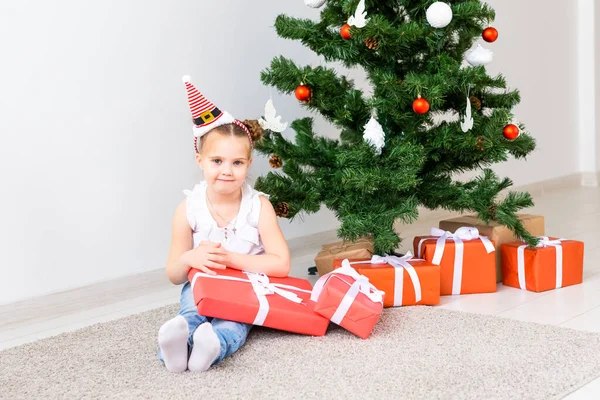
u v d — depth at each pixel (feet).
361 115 6.91
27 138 6.77
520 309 6.36
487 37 6.73
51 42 6.88
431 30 6.37
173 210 7.99
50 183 6.95
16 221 6.73
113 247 7.47
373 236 6.93
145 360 5.31
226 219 6.10
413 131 6.63
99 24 7.22
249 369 5.00
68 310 7.06
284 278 6.07
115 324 6.29
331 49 6.72
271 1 8.75
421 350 5.27
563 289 6.97
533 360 5.00
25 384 4.93
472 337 5.52
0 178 6.61
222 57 8.27
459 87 6.40
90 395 4.67
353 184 6.37
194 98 5.86
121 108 7.45
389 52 6.43
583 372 4.77
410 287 6.41
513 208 6.84
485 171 7.38
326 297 5.55
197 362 4.93
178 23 7.86
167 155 7.89
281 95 8.87
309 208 6.79
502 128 6.54
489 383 4.62
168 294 7.56
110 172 7.41
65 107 7.02
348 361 5.10
